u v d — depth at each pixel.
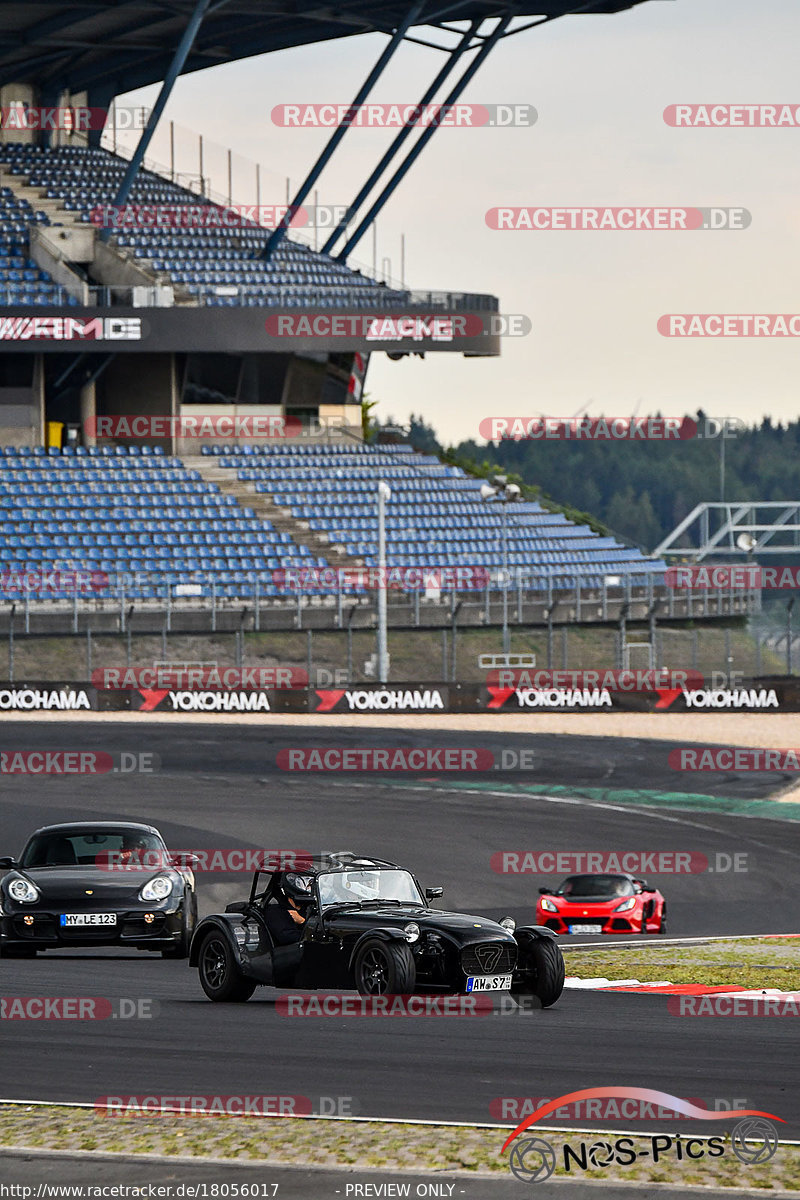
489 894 111.25
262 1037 43.56
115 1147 31.31
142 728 179.75
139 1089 36.28
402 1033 44.69
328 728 182.25
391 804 144.00
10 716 185.38
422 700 192.12
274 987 54.53
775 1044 43.53
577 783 157.38
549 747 175.00
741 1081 37.50
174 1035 43.75
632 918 97.69
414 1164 30.16
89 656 191.25
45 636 199.88
